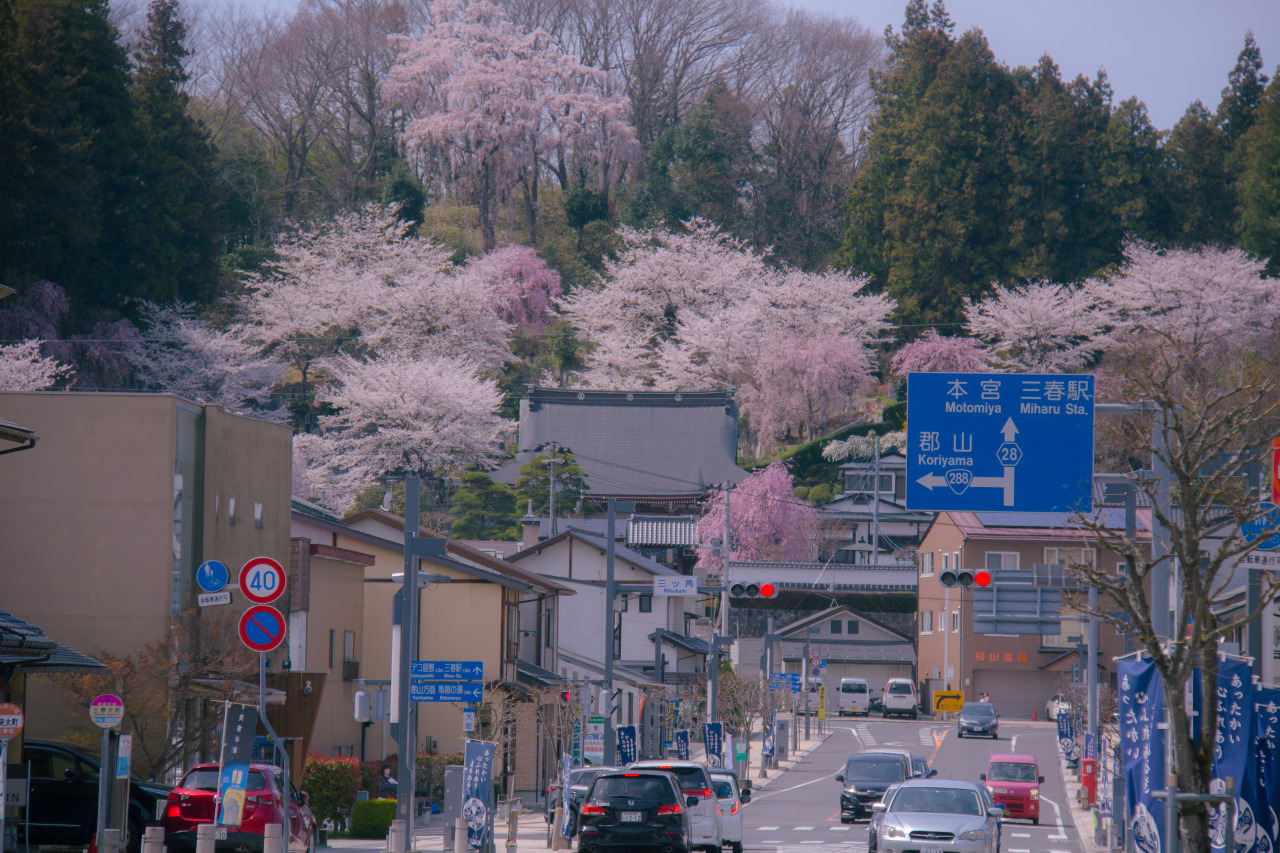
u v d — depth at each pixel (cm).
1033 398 3441
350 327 16912
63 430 4919
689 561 15600
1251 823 2814
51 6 12725
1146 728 3077
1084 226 18962
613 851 3572
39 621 4822
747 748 8262
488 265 18962
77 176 12406
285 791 2975
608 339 18575
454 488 15400
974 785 4038
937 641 14225
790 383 17838
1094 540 3431
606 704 5512
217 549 5272
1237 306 16875
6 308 12288
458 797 3944
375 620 7044
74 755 3938
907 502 3434
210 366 14475
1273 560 2744
